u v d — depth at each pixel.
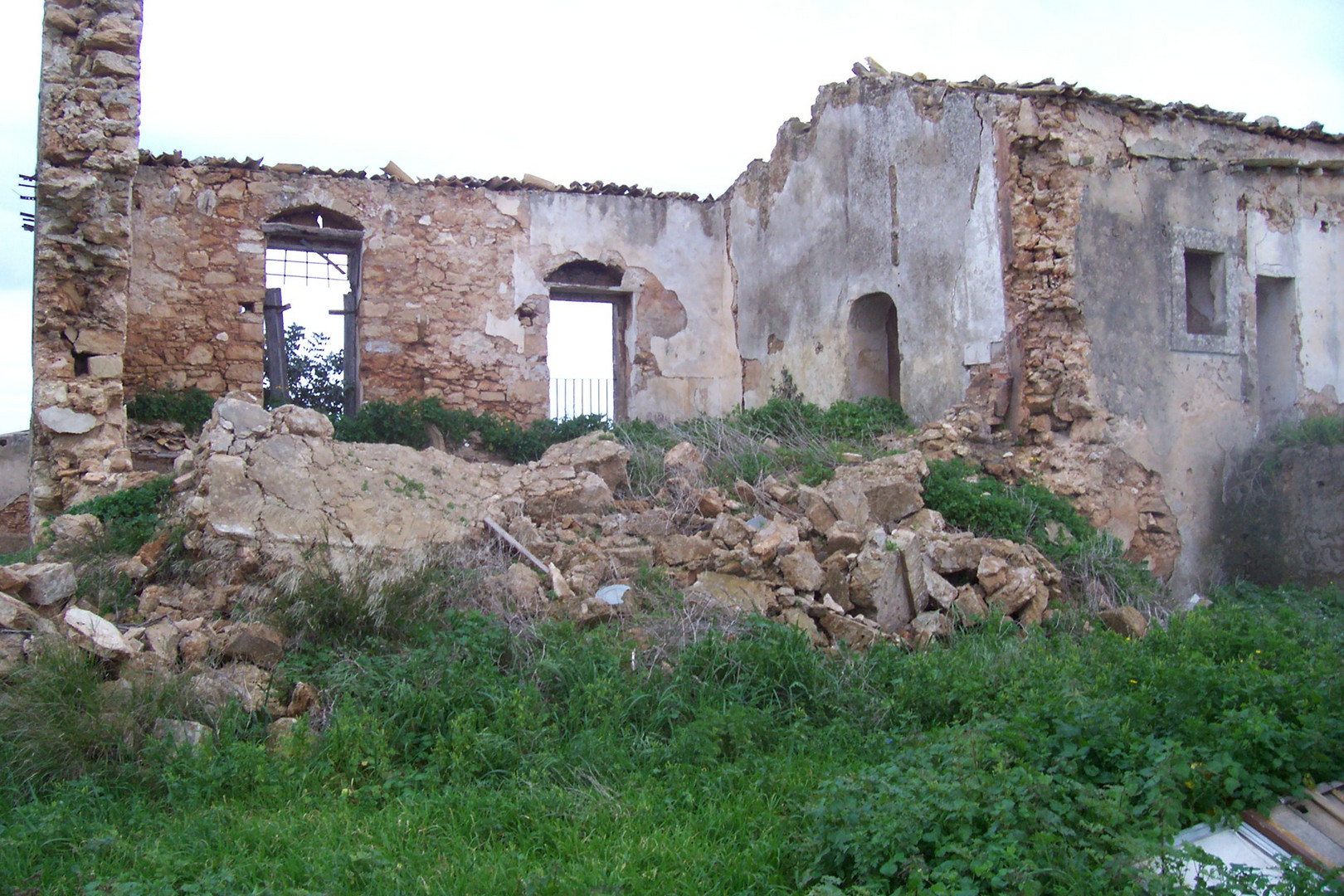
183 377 13.38
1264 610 9.30
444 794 4.79
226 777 4.84
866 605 7.34
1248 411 11.58
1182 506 10.91
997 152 10.65
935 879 3.82
